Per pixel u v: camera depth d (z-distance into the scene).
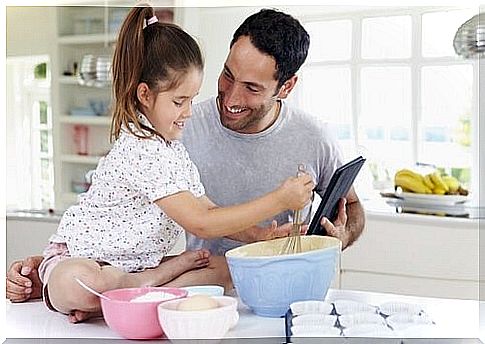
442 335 0.92
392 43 1.50
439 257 1.33
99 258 1.08
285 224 1.18
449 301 1.10
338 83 1.48
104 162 1.09
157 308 0.87
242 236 1.18
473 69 1.52
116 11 2.19
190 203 0.99
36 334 0.95
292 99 1.49
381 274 1.35
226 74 1.33
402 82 1.51
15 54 2.19
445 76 1.52
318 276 0.96
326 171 1.34
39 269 1.08
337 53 1.49
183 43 1.09
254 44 1.31
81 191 2.23
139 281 1.01
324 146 1.33
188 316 0.83
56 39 2.22
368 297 1.11
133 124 1.06
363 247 1.35
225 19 1.42
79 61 2.24
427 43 1.51
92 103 2.27
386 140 1.52
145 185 1.02
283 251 1.03
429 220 1.34
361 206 1.30
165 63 1.08
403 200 1.48
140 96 1.08
